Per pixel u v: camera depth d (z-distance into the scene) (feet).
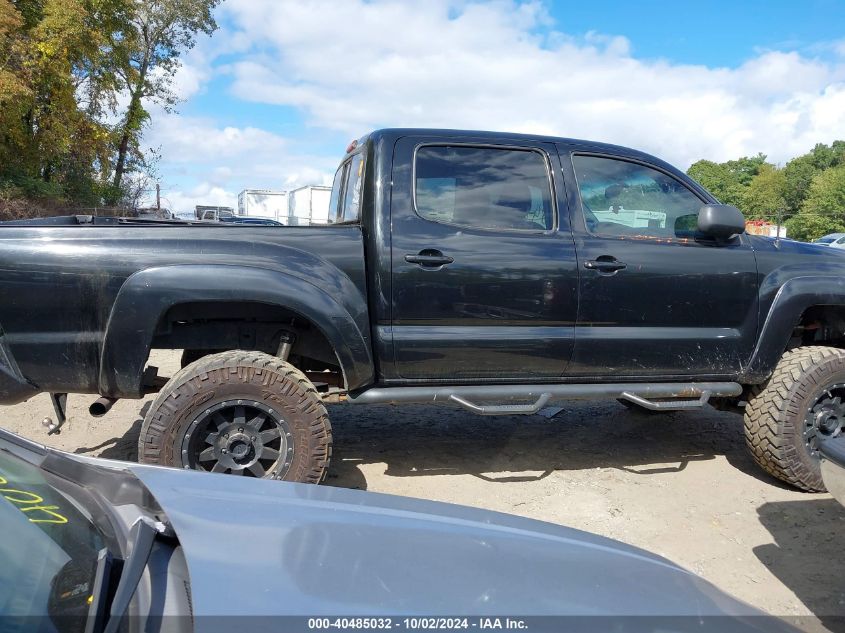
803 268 13.01
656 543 10.66
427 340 11.33
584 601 4.50
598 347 12.05
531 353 11.78
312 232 11.07
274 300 10.34
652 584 4.94
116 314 9.96
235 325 11.59
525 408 11.72
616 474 13.70
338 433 16.05
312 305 10.52
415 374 11.52
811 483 12.60
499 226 11.91
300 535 4.97
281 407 10.38
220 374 10.11
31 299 9.82
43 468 5.57
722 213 12.09
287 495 5.88
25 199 71.67
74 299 9.94
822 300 12.87
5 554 4.11
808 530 11.25
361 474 13.29
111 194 95.91
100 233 10.14
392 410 18.31
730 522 11.51
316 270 10.80
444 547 5.04
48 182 79.41
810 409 12.55
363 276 11.14
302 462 10.50
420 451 14.83
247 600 4.03
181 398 9.98
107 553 4.25
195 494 5.60
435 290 11.34
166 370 20.08
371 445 15.17
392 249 11.21
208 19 99.60
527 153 12.31
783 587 9.45
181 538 4.68
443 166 11.83
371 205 11.41
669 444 15.80
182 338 11.46
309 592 4.19
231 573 4.31
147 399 17.85
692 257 12.41
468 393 11.59
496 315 11.60
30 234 9.93
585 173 12.53
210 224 12.35
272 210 79.77
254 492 5.86
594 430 16.81
